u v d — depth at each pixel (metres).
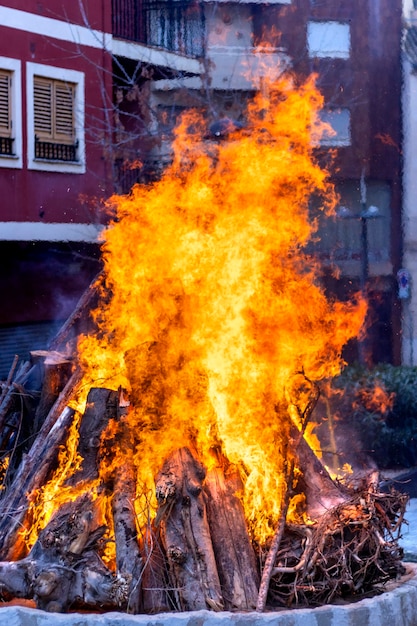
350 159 32.97
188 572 6.83
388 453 17.91
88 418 7.68
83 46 21.98
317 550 6.95
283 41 31.36
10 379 9.38
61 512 7.12
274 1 30.50
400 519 7.46
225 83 29.91
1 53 19.75
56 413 8.44
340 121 32.94
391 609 6.84
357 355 32.94
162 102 27.39
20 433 9.15
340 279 32.56
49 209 21.03
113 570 7.11
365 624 6.68
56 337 10.22
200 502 7.14
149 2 27.33
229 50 29.98
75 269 22.42
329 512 7.21
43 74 20.86
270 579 7.00
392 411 18.75
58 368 9.00
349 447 17.38
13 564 6.86
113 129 22.00
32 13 20.48
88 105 22.03
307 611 6.58
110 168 22.66
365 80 33.03
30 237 20.50
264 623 6.45
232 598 6.86
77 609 6.77
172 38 28.61
